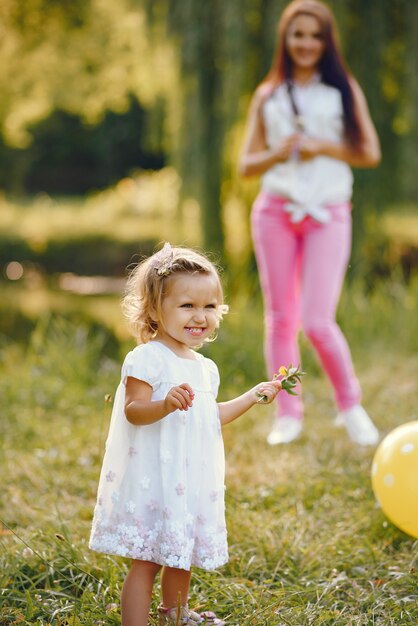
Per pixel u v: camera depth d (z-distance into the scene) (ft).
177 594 9.61
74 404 22.21
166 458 9.11
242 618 10.07
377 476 12.37
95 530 9.32
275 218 17.46
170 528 8.95
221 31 33.83
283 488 14.71
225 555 9.50
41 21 53.36
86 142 109.09
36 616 10.32
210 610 10.39
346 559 11.92
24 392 22.80
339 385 17.61
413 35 34.17
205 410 9.48
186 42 33.88
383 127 35.73
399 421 19.19
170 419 9.19
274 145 17.81
